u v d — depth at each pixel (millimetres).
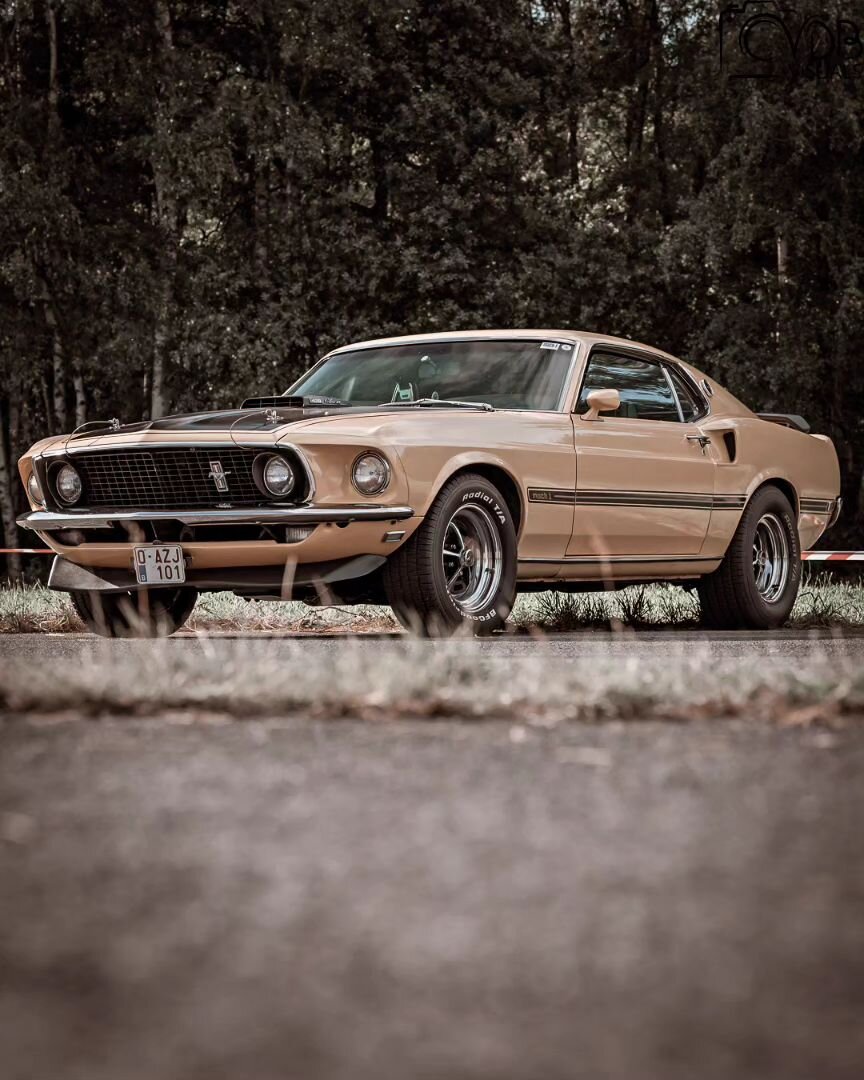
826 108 26297
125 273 25516
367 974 1520
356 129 28516
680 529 8977
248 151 25875
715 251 26703
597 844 2170
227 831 2256
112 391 28922
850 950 1620
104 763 2865
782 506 9844
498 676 3979
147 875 1972
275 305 25672
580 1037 1300
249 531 7414
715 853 2111
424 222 27281
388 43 27641
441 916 1766
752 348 27562
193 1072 1173
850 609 10523
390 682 3654
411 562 7375
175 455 7562
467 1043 1278
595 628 9273
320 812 2404
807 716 3469
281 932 1690
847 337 27109
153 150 25422
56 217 25188
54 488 8109
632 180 33812
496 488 7879
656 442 8859
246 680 3752
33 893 1874
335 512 7168
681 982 1493
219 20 29000
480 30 28906
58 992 1446
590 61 35312
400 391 8758
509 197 28391
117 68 26531
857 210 27781
